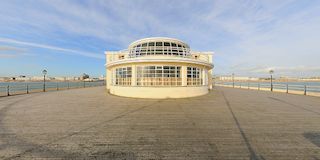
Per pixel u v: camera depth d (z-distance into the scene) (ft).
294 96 50.52
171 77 46.39
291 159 12.11
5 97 46.68
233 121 21.93
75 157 12.20
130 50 56.75
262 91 69.56
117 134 17.01
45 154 12.62
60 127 19.16
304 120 22.47
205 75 56.54
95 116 24.52
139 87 46.21
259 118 23.50
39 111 27.68
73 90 74.79
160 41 51.16
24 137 15.99
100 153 12.84
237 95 52.85
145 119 22.93
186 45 56.49
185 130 18.31
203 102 37.99
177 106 32.86
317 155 12.66
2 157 12.07
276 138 16.02
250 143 14.84
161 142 15.02
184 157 12.30
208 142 15.05
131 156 12.39
